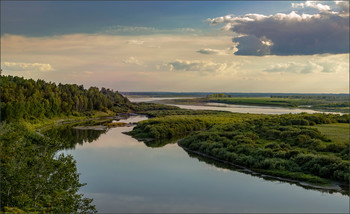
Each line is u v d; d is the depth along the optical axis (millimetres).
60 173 36844
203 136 90250
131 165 67812
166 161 72125
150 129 110500
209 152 78500
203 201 46750
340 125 108062
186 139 94312
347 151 65250
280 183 55750
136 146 92000
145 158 75062
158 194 49344
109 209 43250
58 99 174750
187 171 63562
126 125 146375
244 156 69875
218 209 43375
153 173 61594
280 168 61781
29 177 33312
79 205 39344
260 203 46094
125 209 43438
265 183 55844
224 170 64625
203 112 191375
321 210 43406
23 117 129875
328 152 68812
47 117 155500
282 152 68062
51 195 33500
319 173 57656
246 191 51531
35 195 32969
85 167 65375
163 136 109250
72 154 78438
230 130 104188
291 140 80938
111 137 109938
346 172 54500
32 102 147125
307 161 61812
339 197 48438
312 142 75000
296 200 47312
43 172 34938
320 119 115125
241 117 151875
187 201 46781
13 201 30594
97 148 87750
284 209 43312
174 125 117500
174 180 57094
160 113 194625
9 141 38031
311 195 49750
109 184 54312
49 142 39969
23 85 177250
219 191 51281
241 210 43500
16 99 144375
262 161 64875
